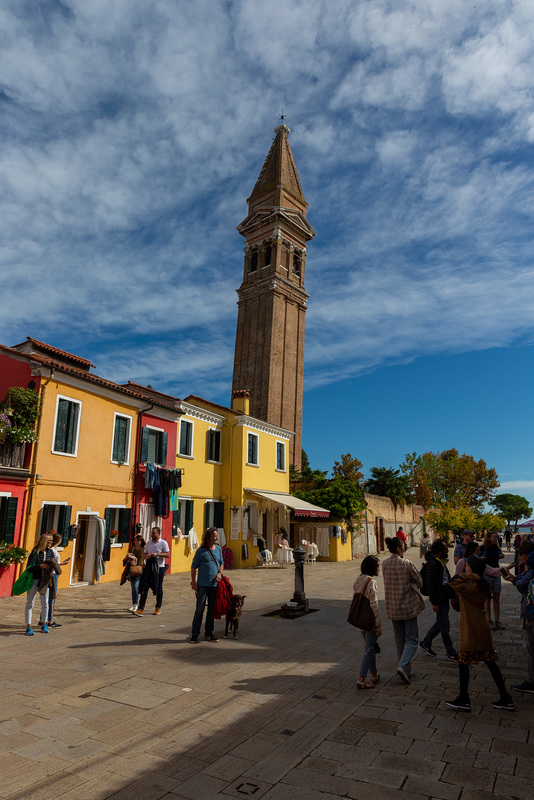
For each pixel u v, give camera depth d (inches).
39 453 593.3
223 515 989.2
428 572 319.6
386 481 1589.6
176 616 443.8
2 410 560.7
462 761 175.5
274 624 415.5
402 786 159.2
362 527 1306.6
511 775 165.9
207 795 153.7
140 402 783.7
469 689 253.8
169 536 815.7
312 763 174.1
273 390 1834.4
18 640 348.5
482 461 2391.7
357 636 373.7
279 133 2287.2
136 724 204.2
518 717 215.3
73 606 488.7
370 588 257.1
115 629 386.6
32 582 370.0
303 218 2117.4
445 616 314.8
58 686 248.7
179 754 179.5
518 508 4603.8
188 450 918.4
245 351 1977.1
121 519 723.4
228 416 1034.7
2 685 249.4
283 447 1169.4
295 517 1231.5
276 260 1985.7
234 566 954.7
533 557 260.1
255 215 2092.8
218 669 281.7
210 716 214.1
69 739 189.9
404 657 260.1
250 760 175.8
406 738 194.1
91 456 679.1
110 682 255.9
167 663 291.6
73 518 639.1
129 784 159.2
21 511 567.8
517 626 423.2
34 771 165.9
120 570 707.4
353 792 155.6
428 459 2375.7
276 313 1915.6
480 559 240.8
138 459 767.7
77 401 660.1
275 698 236.8
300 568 475.5
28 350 703.7
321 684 258.8
